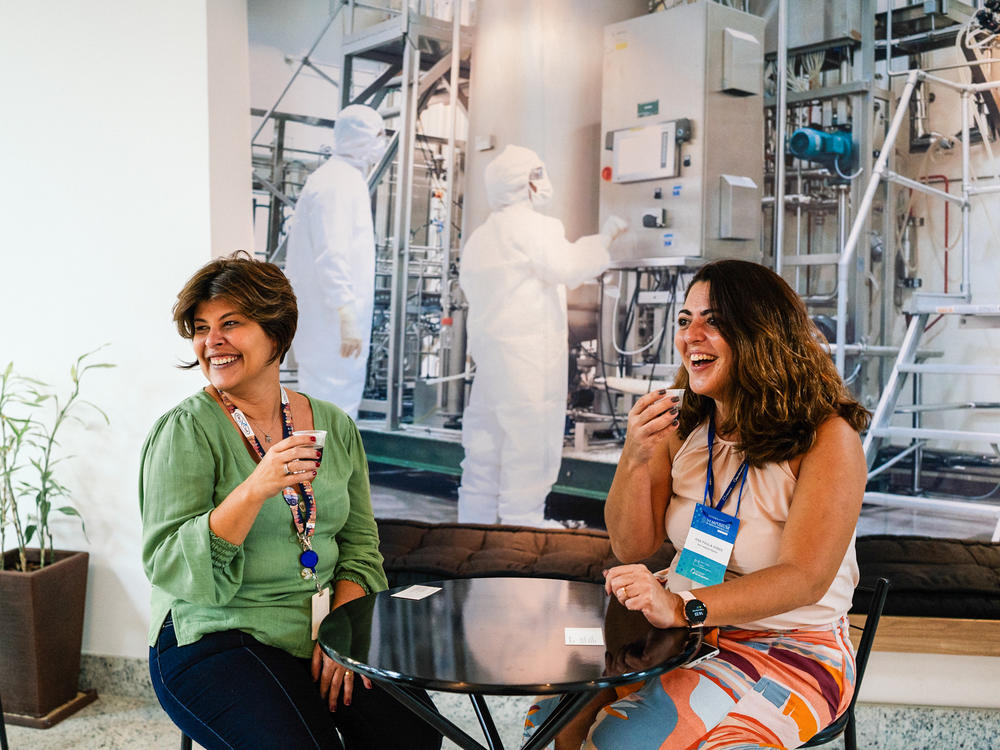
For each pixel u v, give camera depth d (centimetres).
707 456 173
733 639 164
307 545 175
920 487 324
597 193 387
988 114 313
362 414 423
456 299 408
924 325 325
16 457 293
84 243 289
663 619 145
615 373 390
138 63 282
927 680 249
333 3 388
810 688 154
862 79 338
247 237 307
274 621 169
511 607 164
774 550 161
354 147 396
